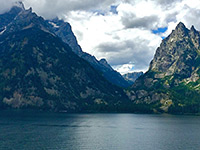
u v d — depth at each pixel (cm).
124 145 14100
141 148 13350
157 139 16412
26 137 15850
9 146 12938
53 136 16638
